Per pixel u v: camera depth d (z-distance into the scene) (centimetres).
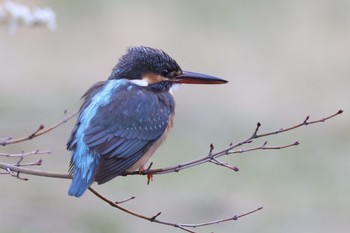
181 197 1366
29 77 1714
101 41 1906
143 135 766
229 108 1730
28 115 1500
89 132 741
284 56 1934
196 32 1998
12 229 1230
